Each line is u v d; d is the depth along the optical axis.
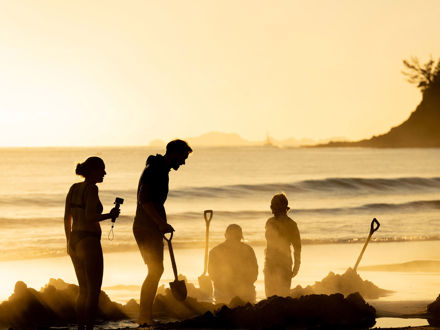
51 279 15.08
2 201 66.69
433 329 11.57
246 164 179.00
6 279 23.20
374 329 12.03
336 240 36.44
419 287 19.14
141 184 12.91
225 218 51.81
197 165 172.12
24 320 13.25
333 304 12.98
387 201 69.38
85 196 11.79
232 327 12.22
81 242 11.68
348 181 85.69
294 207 61.66
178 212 54.31
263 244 34.97
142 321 12.90
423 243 35.50
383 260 27.95
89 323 11.59
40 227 46.81
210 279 17.16
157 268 12.91
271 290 15.82
